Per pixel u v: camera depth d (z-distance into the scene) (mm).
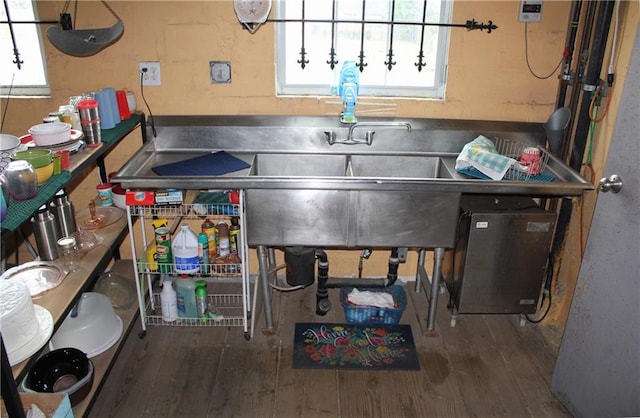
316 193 2084
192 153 2543
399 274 2887
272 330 2455
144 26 2393
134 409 2010
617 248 1689
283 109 2566
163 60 2455
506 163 2150
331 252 2826
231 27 2408
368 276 2869
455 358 2322
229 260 2359
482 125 2547
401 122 2469
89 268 1850
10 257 2623
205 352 2332
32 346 1343
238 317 2490
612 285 1719
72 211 2043
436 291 2377
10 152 1634
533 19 2385
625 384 1660
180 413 1994
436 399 2084
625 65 2072
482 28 2400
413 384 2164
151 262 2299
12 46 2441
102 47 2234
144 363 2256
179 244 2291
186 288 2398
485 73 2496
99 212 2350
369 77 2609
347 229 2156
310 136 2535
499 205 2320
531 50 2445
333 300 2756
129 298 2443
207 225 2344
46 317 1493
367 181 2016
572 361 1961
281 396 2086
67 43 2092
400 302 2619
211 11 2377
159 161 2434
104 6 2352
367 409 2027
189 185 2021
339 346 2381
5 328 1278
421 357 2324
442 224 2152
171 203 2096
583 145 2307
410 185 2025
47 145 1756
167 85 2502
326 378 2189
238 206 2211
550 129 2375
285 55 2547
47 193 1510
